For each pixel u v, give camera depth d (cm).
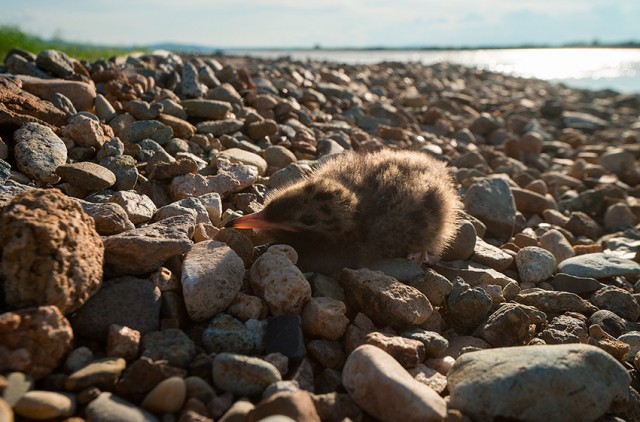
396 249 16
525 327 13
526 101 59
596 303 16
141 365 9
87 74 24
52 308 9
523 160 33
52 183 15
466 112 43
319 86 36
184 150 20
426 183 16
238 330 11
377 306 13
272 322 12
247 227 15
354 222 15
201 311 11
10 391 8
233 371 10
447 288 14
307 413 9
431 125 36
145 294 11
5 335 9
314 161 22
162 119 21
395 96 43
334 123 29
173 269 12
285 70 40
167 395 9
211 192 17
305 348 11
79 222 11
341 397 10
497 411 9
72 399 9
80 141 18
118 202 14
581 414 10
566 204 26
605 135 46
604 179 31
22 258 10
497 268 17
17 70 23
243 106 27
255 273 13
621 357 13
